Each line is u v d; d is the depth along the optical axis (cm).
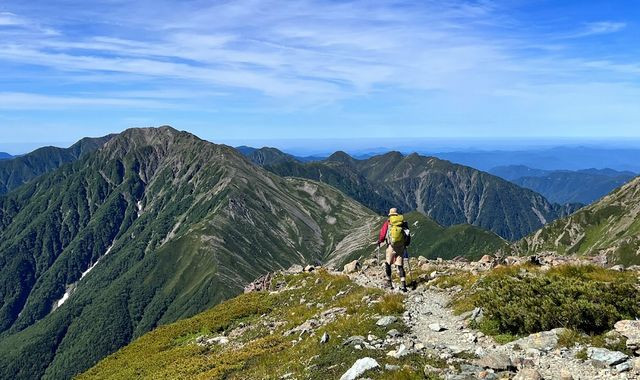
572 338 1347
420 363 1367
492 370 1245
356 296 2500
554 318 1455
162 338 3453
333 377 1458
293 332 2334
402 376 1270
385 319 1855
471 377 1210
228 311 3481
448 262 3228
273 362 1880
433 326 1717
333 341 1784
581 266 2169
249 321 3130
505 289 1725
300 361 1727
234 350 2436
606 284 1628
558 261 2712
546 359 1275
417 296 2219
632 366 1134
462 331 1644
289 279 3875
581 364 1212
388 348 1556
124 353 3462
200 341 3036
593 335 1372
